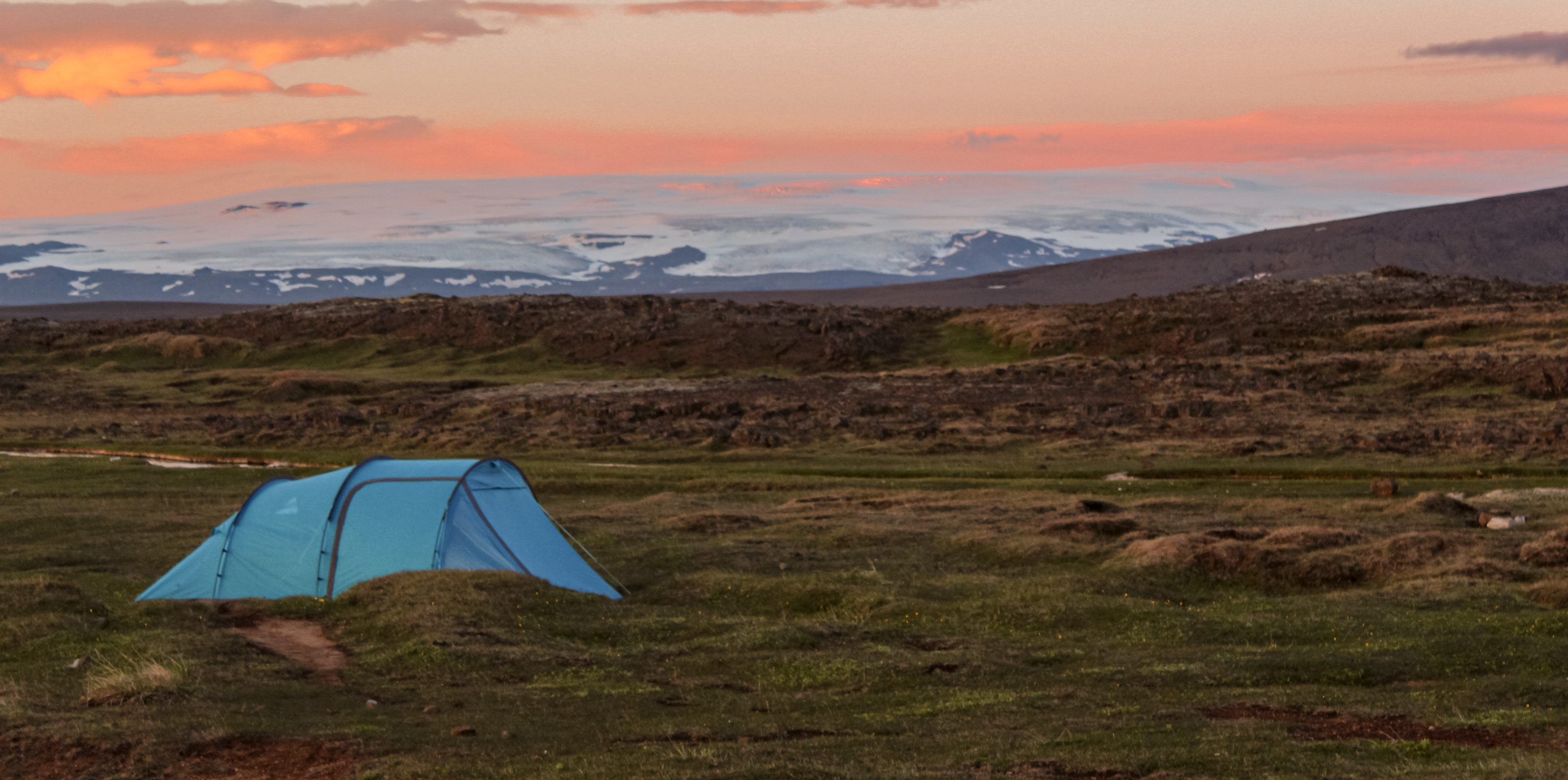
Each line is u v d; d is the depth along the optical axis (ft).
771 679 73.82
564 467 220.64
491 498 111.96
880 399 319.47
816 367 433.89
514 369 442.50
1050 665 76.02
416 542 105.29
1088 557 119.96
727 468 223.92
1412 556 110.11
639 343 459.32
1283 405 289.53
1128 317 444.96
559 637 86.38
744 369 433.89
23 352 467.93
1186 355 399.24
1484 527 132.98
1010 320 468.34
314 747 55.31
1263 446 228.02
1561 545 108.17
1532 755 49.08
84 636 83.05
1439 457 212.64
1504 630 79.46
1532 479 182.70
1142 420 277.64
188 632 84.23
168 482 197.88
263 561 105.91
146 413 335.06
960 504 160.76
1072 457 229.86
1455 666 71.05
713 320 481.05
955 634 88.07
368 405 343.26
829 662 76.13
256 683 69.77
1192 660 74.95
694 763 50.19
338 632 88.12
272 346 474.90
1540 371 296.30
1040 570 116.67
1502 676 68.95
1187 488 183.01
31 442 269.44
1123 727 57.16
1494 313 400.88
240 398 361.30
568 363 447.42
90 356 463.83
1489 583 98.43
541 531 114.21
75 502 171.42
